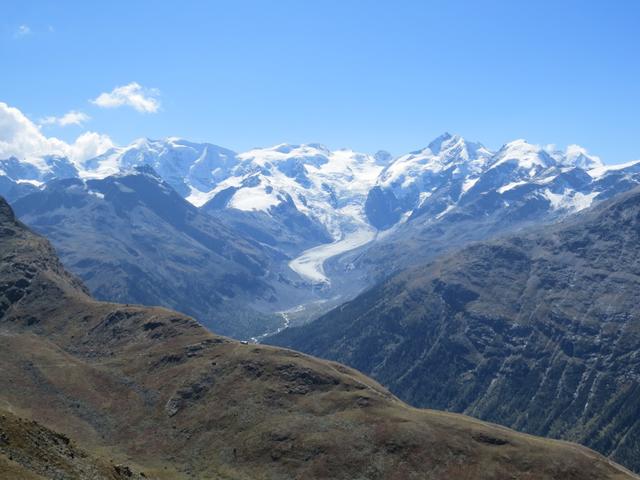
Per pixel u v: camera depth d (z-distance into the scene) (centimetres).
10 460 9494
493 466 18325
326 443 19350
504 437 19500
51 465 10156
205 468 19200
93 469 11056
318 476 18362
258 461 19188
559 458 18600
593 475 18175
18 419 11144
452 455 18700
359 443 19262
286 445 19525
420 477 18125
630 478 18412
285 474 18538
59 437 11606
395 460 18650
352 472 18400
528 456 18675
